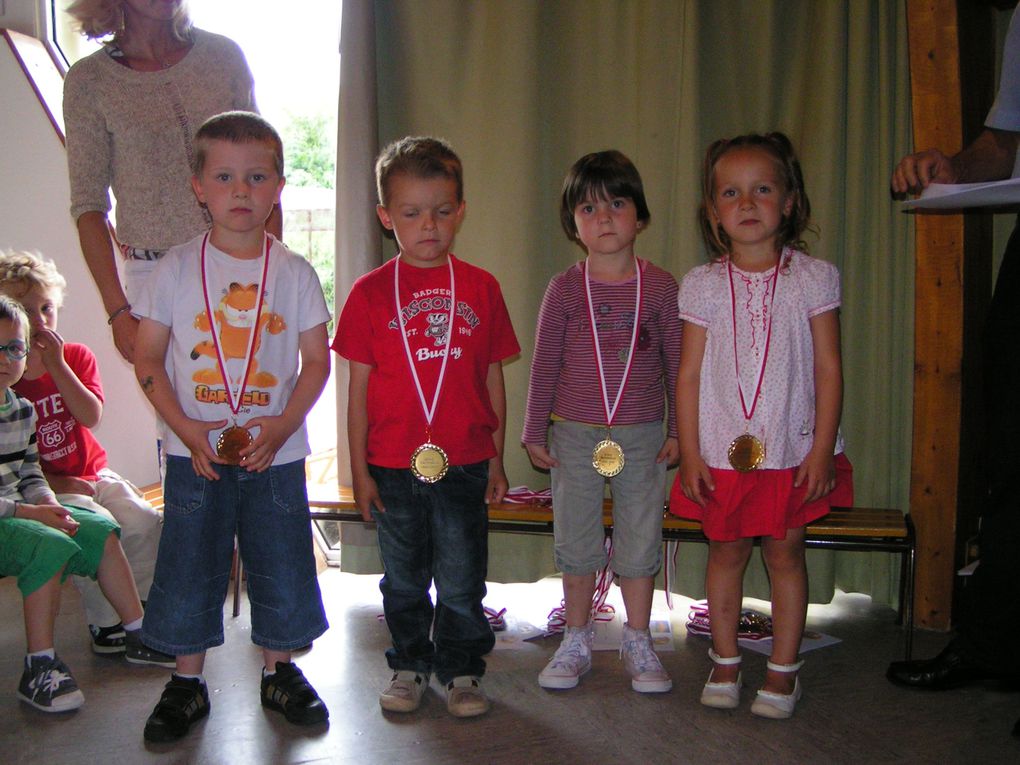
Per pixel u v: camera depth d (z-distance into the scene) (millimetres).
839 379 2145
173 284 2078
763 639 2631
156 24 2311
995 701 2283
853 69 2727
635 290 2346
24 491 2443
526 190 2889
